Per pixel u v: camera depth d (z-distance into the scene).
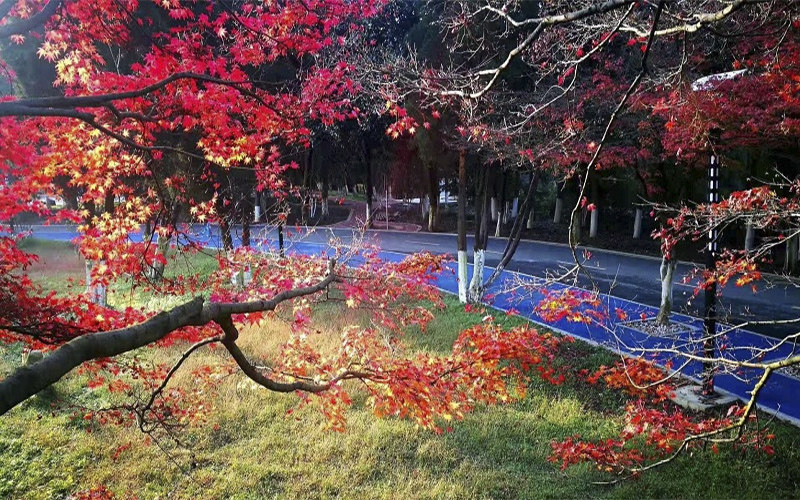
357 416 8.20
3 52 9.48
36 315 4.47
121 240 5.76
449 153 14.78
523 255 20.75
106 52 7.26
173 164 8.55
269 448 7.39
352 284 6.83
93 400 8.60
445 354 10.02
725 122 7.62
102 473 6.79
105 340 2.10
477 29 10.59
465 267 14.03
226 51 5.81
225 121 5.13
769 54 6.64
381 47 12.07
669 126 7.22
